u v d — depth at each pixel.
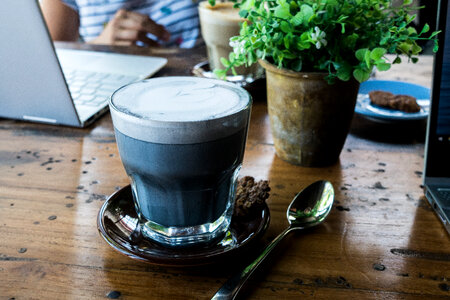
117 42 1.15
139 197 0.34
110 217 0.35
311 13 0.38
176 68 0.71
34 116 0.54
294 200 0.39
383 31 0.40
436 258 0.34
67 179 0.43
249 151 0.48
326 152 0.45
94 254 0.34
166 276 0.33
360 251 0.35
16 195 0.41
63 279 0.32
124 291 0.31
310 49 0.41
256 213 0.36
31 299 0.31
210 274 0.33
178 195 0.33
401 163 0.46
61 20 1.21
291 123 0.44
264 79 0.61
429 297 0.31
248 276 0.31
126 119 0.31
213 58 0.64
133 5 1.24
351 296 0.31
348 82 0.42
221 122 0.31
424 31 0.39
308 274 0.33
